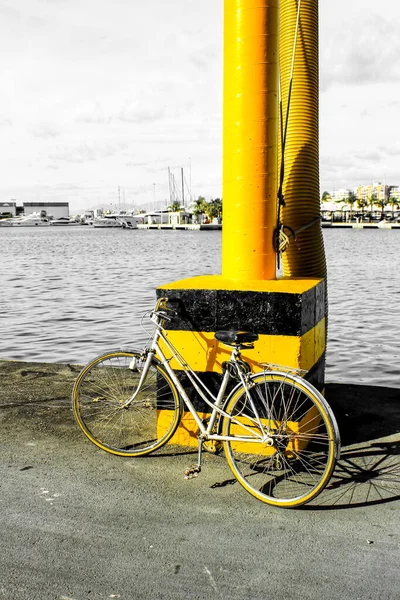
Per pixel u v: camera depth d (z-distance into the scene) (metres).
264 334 3.86
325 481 3.26
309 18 4.86
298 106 4.92
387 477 3.70
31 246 87.50
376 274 40.09
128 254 66.06
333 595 2.62
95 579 2.73
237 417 3.77
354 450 4.09
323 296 4.50
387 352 14.75
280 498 3.40
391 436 4.32
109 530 3.13
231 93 4.09
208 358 4.00
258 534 3.10
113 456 4.06
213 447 3.84
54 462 3.96
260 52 3.97
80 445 4.23
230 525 3.19
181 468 3.87
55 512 3.31
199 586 2.68
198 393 3.99
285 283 4.13
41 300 25.91
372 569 2.79
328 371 12.81
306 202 4.98
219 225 185.25
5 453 4.11
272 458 3.74
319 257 5.08
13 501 3.44
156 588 2.67
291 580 2.72
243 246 4.23
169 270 44.38
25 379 5.96
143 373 4.11
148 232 172.12
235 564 2.84
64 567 2.82
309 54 4.88
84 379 4.20
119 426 4.54
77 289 30.50
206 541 3.03
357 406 4.94
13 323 19.55
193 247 82.81
